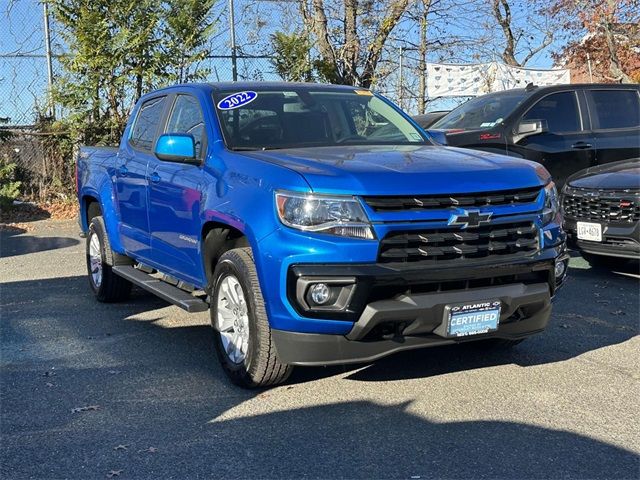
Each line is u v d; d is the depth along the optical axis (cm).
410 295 415
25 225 1241
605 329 604
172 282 604
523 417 421
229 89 569
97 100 1316
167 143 512
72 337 599
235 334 477
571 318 639
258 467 363
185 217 529
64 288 790
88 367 522
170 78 1326
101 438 400
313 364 418
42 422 423
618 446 382
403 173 427
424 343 426
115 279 700
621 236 743
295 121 553
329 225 407
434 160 462
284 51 1465
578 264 895
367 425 411
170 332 612
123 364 527
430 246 421
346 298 406
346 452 378
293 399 452
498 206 443
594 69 2186
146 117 658
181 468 363
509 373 496
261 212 431
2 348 569
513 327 453
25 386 484
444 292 423
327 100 588
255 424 415
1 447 391
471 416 423
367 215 409
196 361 533
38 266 914
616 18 1914
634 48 2042
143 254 623
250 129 533
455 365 514
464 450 379
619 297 718
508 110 943
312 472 357
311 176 420
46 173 1398
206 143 528
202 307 512
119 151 686
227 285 479
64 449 387
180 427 413
